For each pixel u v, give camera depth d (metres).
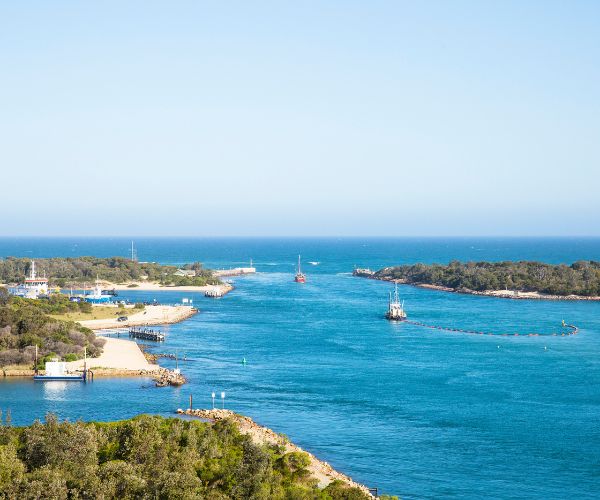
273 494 78.94
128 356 180.38
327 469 98.94
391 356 184.12
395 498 87.19
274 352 189.38
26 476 76.00
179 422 103.19
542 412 129.62
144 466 82.56
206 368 168.25
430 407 133.00
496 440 114.25
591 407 133.00
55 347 174.12
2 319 184.88
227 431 104.19
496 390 145.75
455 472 101.06
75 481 75.81
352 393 143.38
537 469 102.38
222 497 74.25
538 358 182.00
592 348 198.38
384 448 110.44
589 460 105.62
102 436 92.38
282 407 132.88
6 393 142.75
